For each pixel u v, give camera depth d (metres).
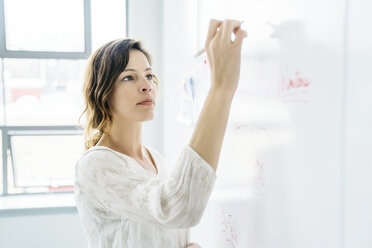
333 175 0.44
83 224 0.80
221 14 0.94
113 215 0.77
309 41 0.50
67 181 2.79
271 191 0.64
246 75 0.77
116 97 0.81
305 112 0.51
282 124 0.59
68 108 2.73
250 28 0.73
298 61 0.53
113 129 0.85
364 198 0.39
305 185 0.52
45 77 2.74
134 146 0.89
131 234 0.77
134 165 0.78
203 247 1.20
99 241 0.78
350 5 0.41
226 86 0.59
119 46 0.80
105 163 0.70
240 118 0.81
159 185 0.59
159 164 0.98
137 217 0.62
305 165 0.52
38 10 2.49
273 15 0.62
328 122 0.46
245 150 0.77
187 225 0.56
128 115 0.81
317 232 0.49
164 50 2.17
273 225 0.63
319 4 0.47
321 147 0.47
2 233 2.24
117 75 0.79
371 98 0.38
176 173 0.56
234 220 0.86
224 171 0.93
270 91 0.64
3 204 2.32
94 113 0.86
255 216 0.72
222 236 0.96
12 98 2.65
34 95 2.73
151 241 0.79
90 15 2.53
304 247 0.52
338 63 0.43
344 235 0.42
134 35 2.40
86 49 2.55
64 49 2.55
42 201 2.41
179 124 1.62
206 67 1.09
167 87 2.05
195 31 1.27
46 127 2.58
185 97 1.38
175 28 1.74
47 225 2.30
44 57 2.51
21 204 2.32
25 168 2.67
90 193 0.71
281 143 0.60
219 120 0.57
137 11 2.40
